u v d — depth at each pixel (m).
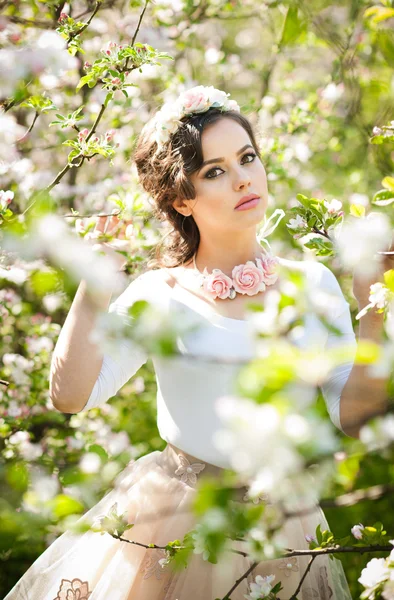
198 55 3.93
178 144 1.68
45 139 3.22
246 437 0.71
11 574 2.13
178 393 1.64
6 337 2.94
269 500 1.27
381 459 1.94
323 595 1.64
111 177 3.13
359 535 1.38
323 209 1.38
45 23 2.09
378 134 1.61
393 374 1.25
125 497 1.70
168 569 1.60
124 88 1.88
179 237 1.85
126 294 1.80
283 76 3.85
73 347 1.61
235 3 3.49
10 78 1.09
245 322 1.62
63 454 2.63
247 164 1.65
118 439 2.69
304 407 0.78
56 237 0.87
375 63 2.54
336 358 0.77
